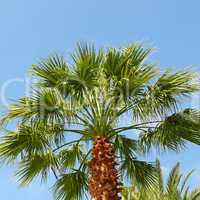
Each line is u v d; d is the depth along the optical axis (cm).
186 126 930
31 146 941
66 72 873
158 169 999
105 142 863
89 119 900
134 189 1093
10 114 889
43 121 889
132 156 1003
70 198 988
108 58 895
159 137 960
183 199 1085
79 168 986
